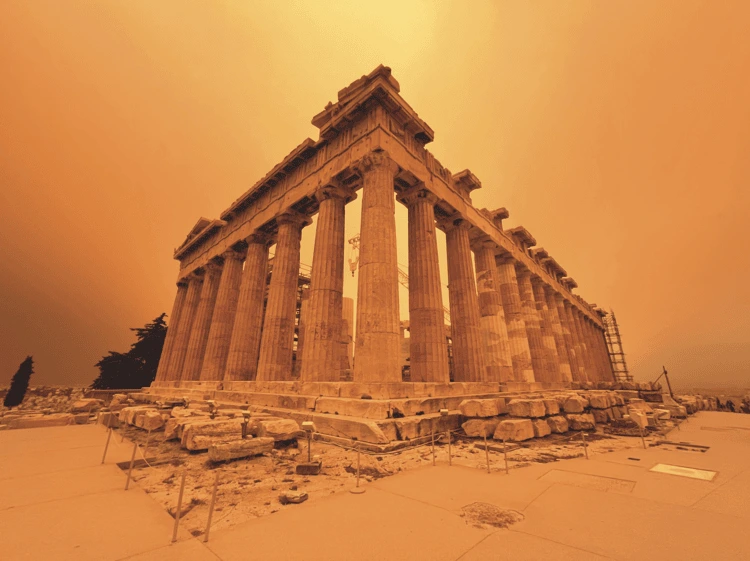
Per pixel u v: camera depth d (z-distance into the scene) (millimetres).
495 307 20578
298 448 8156
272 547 3133
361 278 12617
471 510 4105
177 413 11664
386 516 3910
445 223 19344
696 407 21906
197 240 28969
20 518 3922
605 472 6012
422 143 17516
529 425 9617
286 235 19016
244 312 20203
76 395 37656
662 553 2926
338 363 14078
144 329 41625
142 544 3229
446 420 9961
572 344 32219
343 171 15586
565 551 2980
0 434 11062
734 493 4711
